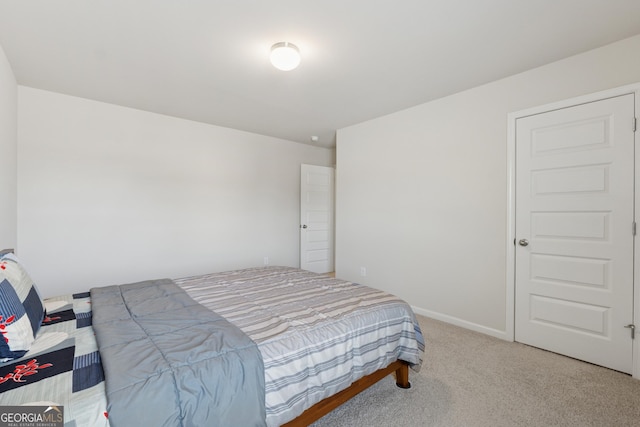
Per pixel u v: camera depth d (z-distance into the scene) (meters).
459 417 1.58
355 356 1.49
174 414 0.91
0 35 1.96
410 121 3.34
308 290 2.03
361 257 3.89
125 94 2.95
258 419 1.07
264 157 4.56
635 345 1.98
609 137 2.08
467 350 2.38
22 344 1.10
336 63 2.35
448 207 2.99
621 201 2.04
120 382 0.91
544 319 2.38
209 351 1.13
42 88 2.79
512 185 2.55
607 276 2.10
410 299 3.34
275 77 2.59
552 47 2.11
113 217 3.23
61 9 1.70
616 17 1.78
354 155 3.99
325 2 1.65
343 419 1.56
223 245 4.11
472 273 2.81
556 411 1.63
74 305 1.71
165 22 1.83
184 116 3.63
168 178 3.62
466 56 2.24
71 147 2.98
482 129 2.74
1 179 2.15
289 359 1.23
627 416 1.59
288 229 4.89
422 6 1.68
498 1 1.64
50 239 2.87
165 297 1.81
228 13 1.75
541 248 2.40
